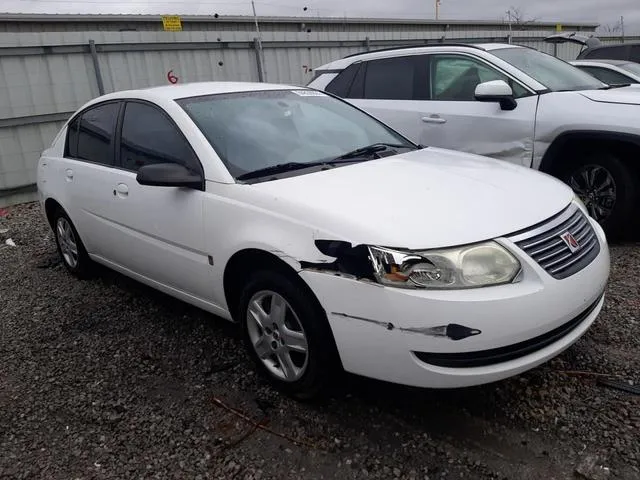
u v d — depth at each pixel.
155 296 4.66
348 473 2.57
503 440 2.70
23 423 3.10
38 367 3.67
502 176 3.30
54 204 5.05
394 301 2.52
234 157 3.39
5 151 9.30
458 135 5.80
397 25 24.42
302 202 2.89
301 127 3.87
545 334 2.65
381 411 2.98
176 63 11.53
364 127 4.20
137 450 2.82
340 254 2.64
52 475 2.69
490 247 2.59
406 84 6.32
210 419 3.01
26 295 4.90
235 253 3.11
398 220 2.66
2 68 9.24
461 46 6.05
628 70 8.57
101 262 4.67
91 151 4.49
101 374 3.53
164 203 3.57
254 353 3.25
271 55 13.04
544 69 5.89
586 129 4.97
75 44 10.03
